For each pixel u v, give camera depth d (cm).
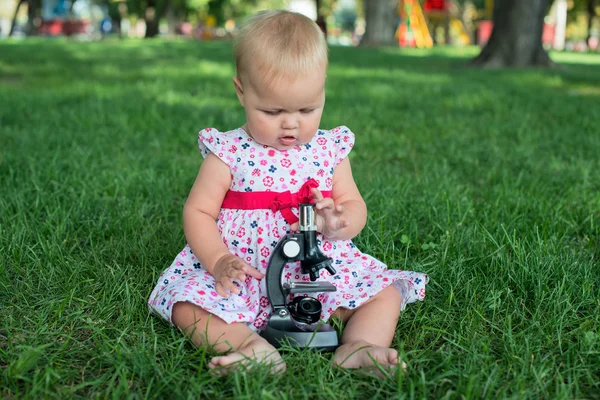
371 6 2592
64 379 181
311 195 219
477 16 5012
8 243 275
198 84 900
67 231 300
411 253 288
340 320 218
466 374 180
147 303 225
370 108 701
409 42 3494
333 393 172
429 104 750
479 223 309
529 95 838
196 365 190
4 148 455
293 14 212
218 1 4822
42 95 734
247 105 211
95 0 3538
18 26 5962
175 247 282
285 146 218
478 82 1020
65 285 240
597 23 5694
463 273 255
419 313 227
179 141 515
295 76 201
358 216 232
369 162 469
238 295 211
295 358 190
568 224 320
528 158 466
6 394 174
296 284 201
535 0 1390
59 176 381
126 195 355
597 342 200
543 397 175
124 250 275
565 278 239
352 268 229
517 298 234
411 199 353
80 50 1738
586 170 425
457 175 427
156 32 3912
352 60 1549
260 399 167
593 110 706
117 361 185
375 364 180
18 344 200
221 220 228
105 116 602
